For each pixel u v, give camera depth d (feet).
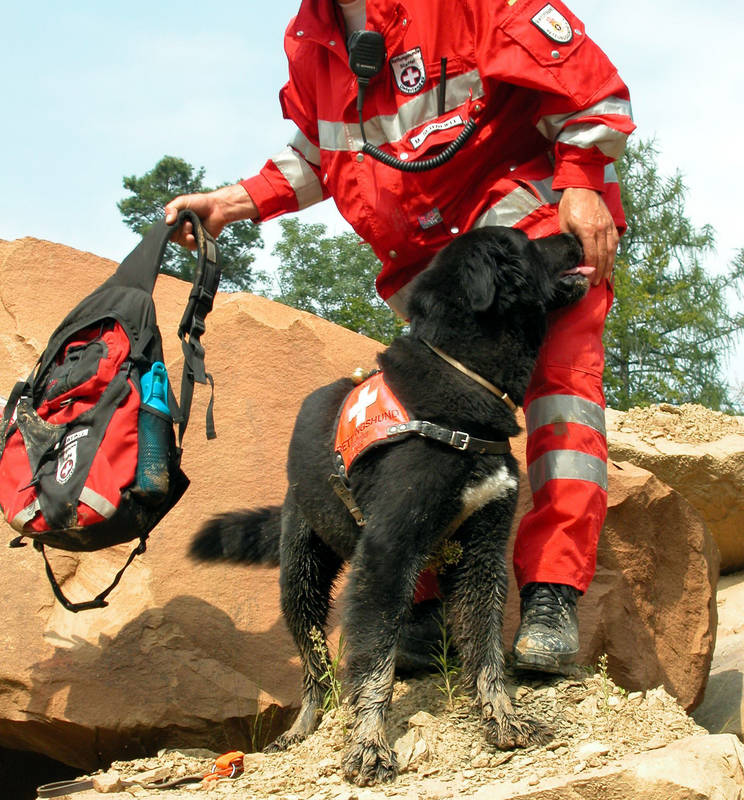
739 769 9.32
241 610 13.74
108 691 12.64
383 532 10.34
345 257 89.04
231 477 15.35
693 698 15.12
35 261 17.30
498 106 12.30
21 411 11.78
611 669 13.94
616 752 9.82
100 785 10.36
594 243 11.75
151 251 12.77
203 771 10.94
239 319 16.62
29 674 12.60
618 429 24.71
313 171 14.44
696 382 76.28
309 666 12.23
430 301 11.27
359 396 11.35
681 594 15.38
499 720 10.25
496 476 10.78
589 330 12.03
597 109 11.73
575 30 11.94
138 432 11.30
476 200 12.62
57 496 10.90
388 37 12.23
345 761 9.88
